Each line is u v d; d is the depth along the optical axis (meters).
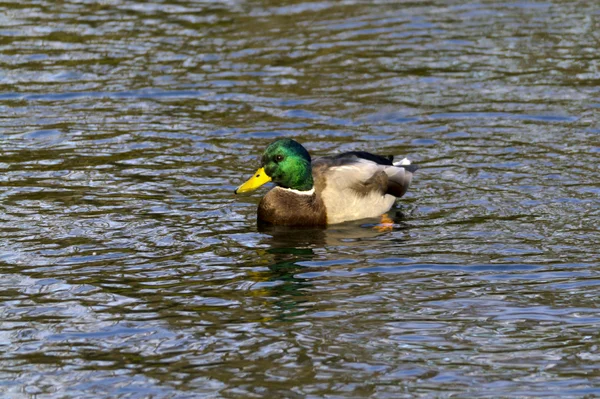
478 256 13.45
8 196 15.70
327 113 19.94
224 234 14.40
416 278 12.76
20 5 26.53
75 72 22.06
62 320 11.55
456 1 27.17
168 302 12.05
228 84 21.50
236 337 11.12
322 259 13.45
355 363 10.52
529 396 9.83
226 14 26.12
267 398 9.83
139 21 25.48
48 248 13.70
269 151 14.84
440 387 10.02
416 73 22.08
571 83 21.33
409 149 18.00
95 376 10.30
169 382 10.16
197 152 17.92
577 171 16.70
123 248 13.75
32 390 10.03
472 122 19.28
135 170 17.00
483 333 11.20
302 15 26.12
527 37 24.28
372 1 27.23
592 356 10.63
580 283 12.50
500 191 15.92
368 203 15.09
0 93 20.84
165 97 20.75
